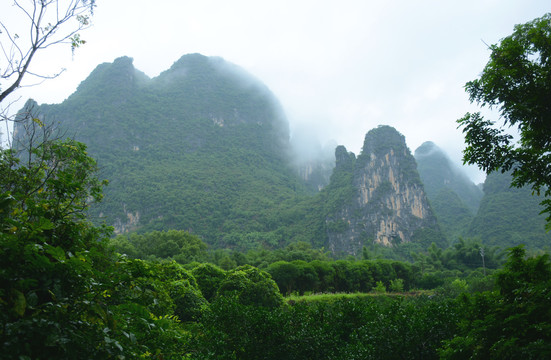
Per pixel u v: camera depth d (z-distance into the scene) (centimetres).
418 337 706
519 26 393
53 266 256
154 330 329
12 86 371
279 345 784
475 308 430
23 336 221
